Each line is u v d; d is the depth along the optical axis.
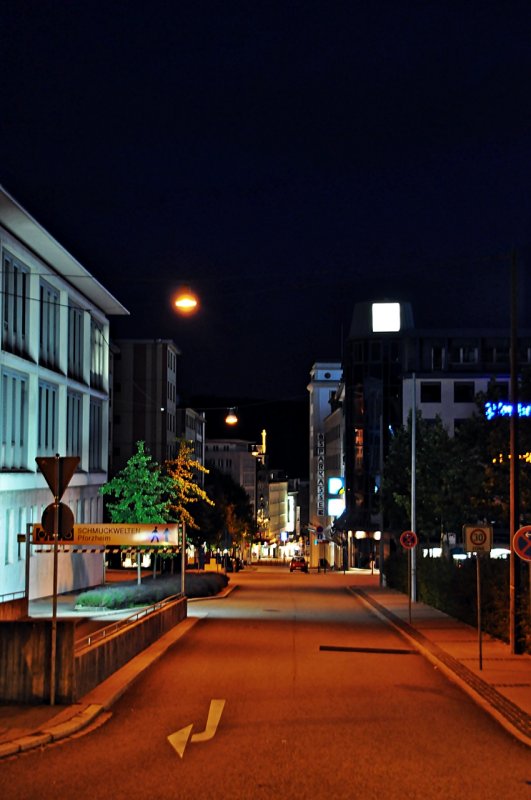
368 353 94.50
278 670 18.73
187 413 123.44
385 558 55.28
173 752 10.95
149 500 48.03
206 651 22.09
